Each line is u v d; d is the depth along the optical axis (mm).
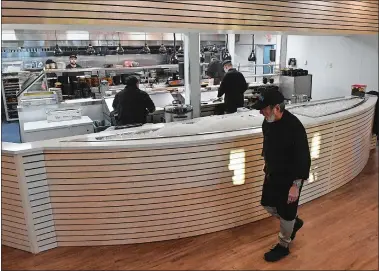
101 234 3416
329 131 4285
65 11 3543
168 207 3422
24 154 3084
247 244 3422
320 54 9422
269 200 3100
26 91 6414
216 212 3602
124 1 3855
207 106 6855
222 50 10281
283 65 8961
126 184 3285
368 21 6855
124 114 5004
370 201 4254
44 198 3271
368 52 8195
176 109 5551
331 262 3072
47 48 9633
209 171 3453
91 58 10055
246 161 3607
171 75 9711
